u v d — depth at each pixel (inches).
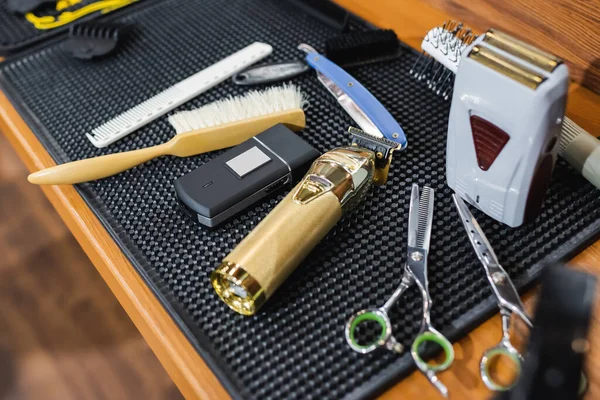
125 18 30.3
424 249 19.1
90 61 28.0
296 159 21.2
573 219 20.1
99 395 36.5
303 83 26.0
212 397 17.0
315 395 16.5
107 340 38.3
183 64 27.5
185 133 22.7
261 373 17.1
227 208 20.1
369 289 18.8
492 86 17.1
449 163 20.3
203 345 17.8
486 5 26.5
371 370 16.9
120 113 25.4
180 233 20.8
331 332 17.8
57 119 25.4
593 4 22.4
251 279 17.2
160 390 36.4
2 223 44.1
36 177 21.4
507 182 18.4
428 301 17.7
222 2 30.9
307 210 18.6
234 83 26.2
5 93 26.7
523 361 15.2
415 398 16.7
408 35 27.7
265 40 28.3
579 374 14.0
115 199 22.0
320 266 19.5
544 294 14.4
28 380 37.1
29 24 29.9
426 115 24.2
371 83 25.6
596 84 23.9
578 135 20.7
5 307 40.0
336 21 28.5
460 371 17.0
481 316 17.8
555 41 24.6
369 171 20.2
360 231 20.4
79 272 41.3
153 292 19.3
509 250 19.4
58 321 39.2
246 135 23.2
